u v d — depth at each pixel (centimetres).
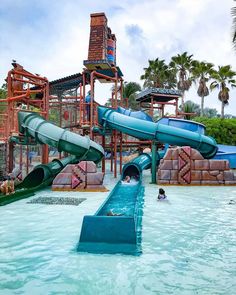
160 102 2894
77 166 1463
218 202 1182
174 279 482
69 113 2170
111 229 657
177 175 1702
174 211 1010
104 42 2028
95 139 2800
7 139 1544
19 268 524
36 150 3538
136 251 610
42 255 588
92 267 529
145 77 5269
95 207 1059
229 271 514
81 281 473
